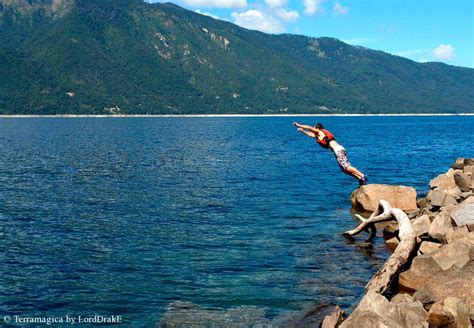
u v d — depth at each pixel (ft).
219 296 39.27
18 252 51.62
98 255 50.65
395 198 71.15
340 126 526.16
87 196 86.94
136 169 128.26
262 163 144.25
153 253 51.49
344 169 68.39
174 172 122.11
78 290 40.81
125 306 37.52
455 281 33.53
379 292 39.04
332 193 90.84
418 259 39.29
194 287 41.29
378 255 51.21
